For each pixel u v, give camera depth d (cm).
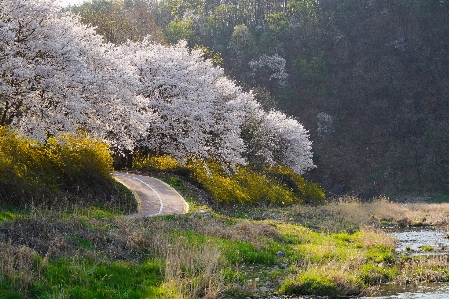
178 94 3681
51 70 2103
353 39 11238
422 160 8594
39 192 1930
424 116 9425
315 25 11362
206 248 1446
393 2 11719
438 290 1334
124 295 1088
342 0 12169
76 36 2470
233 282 1296
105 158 2498
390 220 3325
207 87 3912
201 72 4297
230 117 4009
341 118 9694
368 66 10619
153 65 3634
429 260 1698
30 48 2136
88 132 2503
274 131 5262
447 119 9250
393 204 4547
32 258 1164
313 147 9050
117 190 2492
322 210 3506
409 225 3138
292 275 1409
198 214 2197
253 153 4750
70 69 2209
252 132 4744
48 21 2289
